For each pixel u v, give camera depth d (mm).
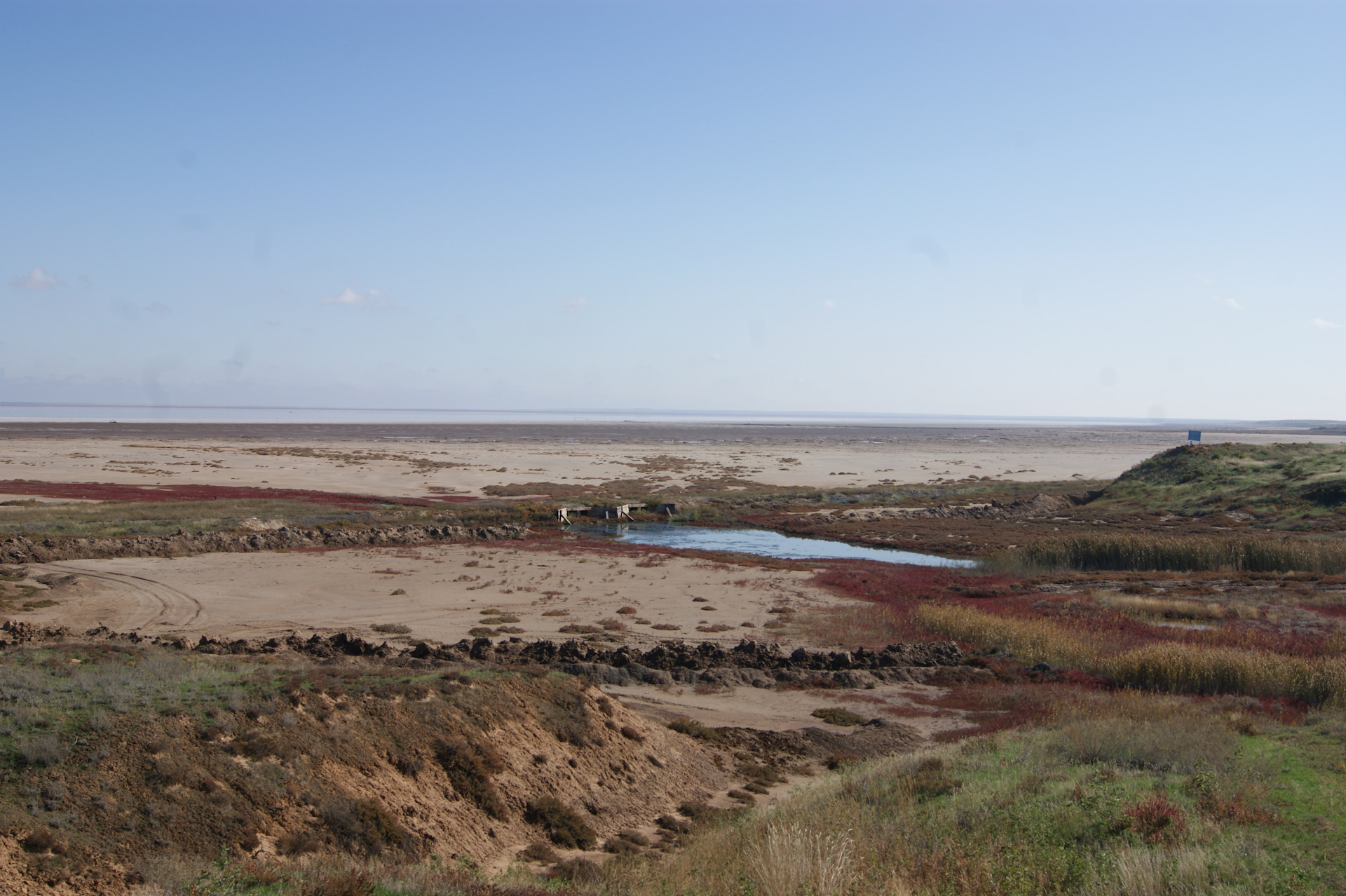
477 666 25359
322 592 39000
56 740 13672
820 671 28922
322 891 10938
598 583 43156
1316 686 24375
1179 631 33625
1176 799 14883
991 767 17984
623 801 17656
